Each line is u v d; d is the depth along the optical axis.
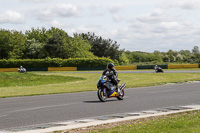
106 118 12.65
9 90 32.97
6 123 11.87
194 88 27.59
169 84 34.47
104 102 18.56
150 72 70.25
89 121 12.02
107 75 19.06
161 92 24.55
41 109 15.75
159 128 9.47
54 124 11.49
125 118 12.40
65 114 14.02
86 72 81.75
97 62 99.56
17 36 123.81
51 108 16.08
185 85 31.70
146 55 169.12
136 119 12.07
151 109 15.40
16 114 14.13
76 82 47.03
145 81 45.31
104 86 18.75
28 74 61.12
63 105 17.31
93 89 30.34
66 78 54.91
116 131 9.22
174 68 85.75
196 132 8.53
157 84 34.78
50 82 47.72
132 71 78.62
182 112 13.62
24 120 12.51
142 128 9.57
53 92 27.50
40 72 88.75
